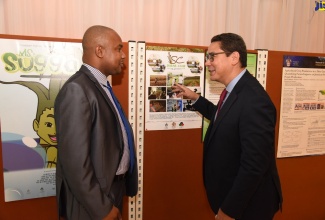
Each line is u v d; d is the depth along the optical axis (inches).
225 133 49.4
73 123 39.6
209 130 56.1
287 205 77.3
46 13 64.0
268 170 50.4
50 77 52.1
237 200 45.0
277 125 72.9
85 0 67.0
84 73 44.4
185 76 62.7
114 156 45.1
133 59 57.7
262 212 50.6
